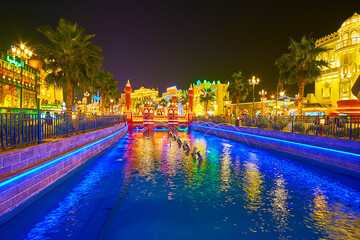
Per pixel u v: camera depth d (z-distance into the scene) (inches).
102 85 1395.2
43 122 264.1
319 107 1604.3
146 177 287.1
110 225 161.3
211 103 2832.2
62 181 264.8
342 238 146.1
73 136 334.6
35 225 161.0
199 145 618.8
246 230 154.9
